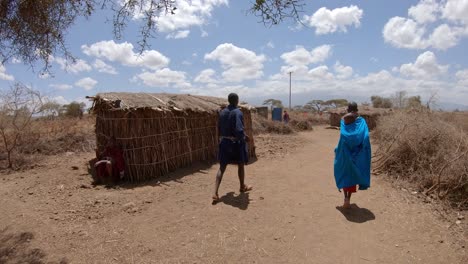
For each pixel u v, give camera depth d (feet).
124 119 24.89
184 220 17.49
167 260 13.66
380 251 14.66
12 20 13.12
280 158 36.01
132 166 24.98
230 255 14.12
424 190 22.49
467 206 19.75
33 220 17.52
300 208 19.49
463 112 42.16
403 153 26.66
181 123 29.07
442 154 24.11
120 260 13.61
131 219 17.70
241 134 19.42
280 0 10.09
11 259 13.70
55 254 14.02
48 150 36.06
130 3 12.28
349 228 16.85
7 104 32.30
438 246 15.10
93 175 26.04
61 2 13.64
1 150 32.78
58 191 22.44
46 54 14.20
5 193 22.30
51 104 36.19
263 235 15.97
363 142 18.26
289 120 89.20
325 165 32.63
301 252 14.52
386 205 19.98
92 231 16.24
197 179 25.31
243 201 20.39
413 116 32.42
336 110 105.81
